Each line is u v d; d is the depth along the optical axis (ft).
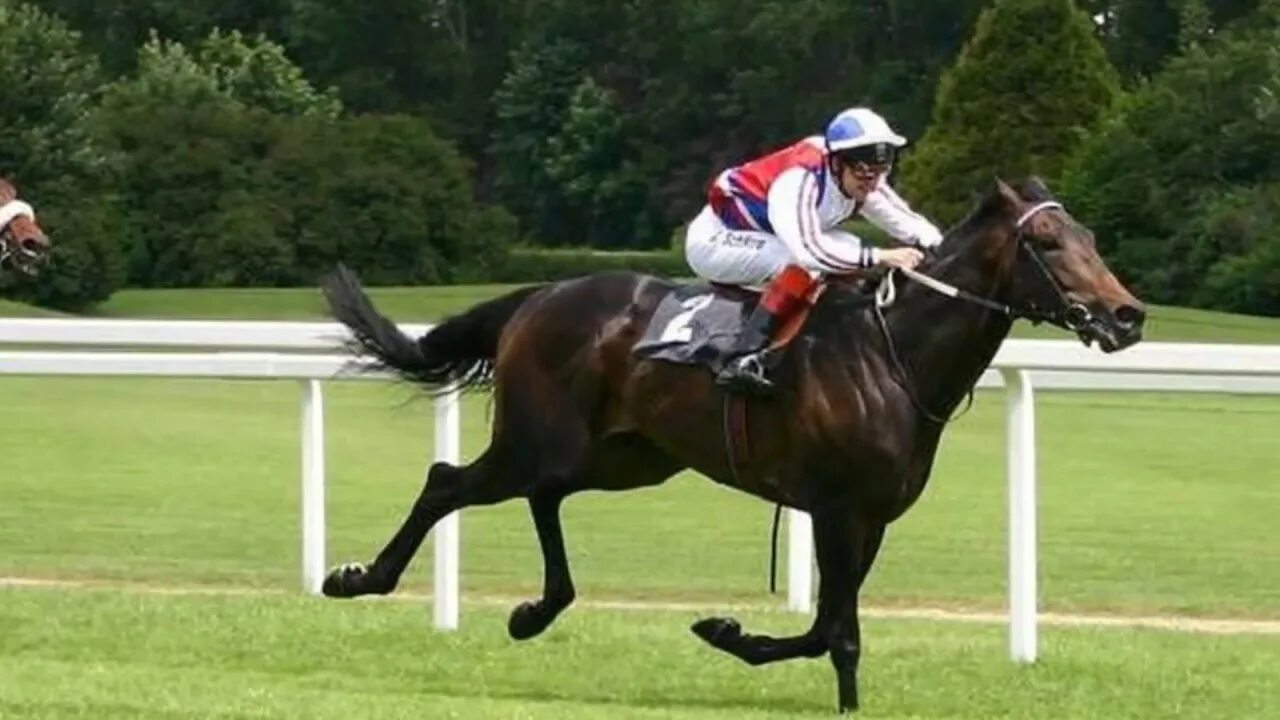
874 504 28.02
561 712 26.20
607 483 30.89
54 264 137.59
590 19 246.68
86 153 145.38
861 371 27.86
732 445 28.78
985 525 50.85
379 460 61.98
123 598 37.76
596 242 238.68
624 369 29.99
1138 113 142.61
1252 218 136.46
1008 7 150.71
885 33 240.32
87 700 25.45
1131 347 29.78
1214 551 47.34
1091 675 31.22
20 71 144.87
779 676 31.17
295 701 25.96
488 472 31.17
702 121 242.58
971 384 28.25
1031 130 149.69
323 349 37.17
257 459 61.67
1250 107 140.05
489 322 31.83
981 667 31.83
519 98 241.14
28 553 45.27
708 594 41.42
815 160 28.48
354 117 218.59
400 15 251.39
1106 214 141.28
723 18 239.09
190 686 27.09
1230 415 77.30
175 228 160.45
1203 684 30.48
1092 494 56.08
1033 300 27.58
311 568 38.81
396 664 31.32
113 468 59.26
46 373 39.04
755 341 28.22
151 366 38.45
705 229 29.63
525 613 31.30
